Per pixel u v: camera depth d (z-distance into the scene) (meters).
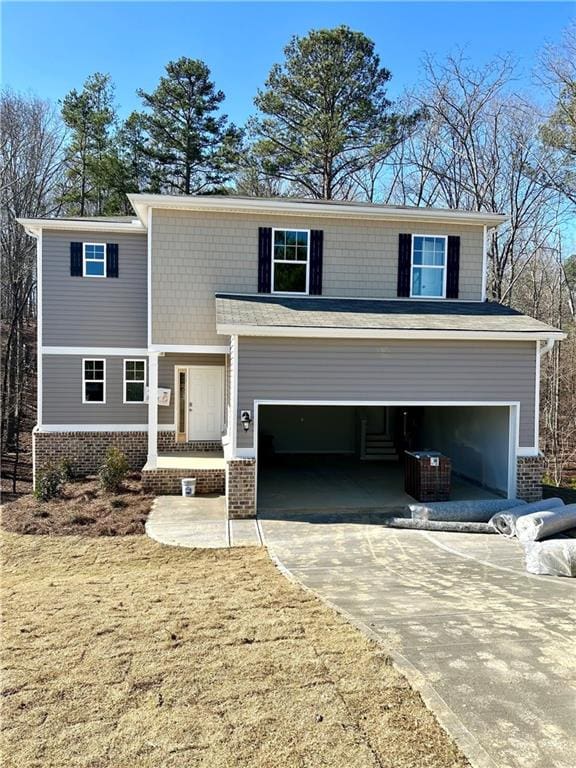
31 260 26.98
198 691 4.20
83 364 16.34
